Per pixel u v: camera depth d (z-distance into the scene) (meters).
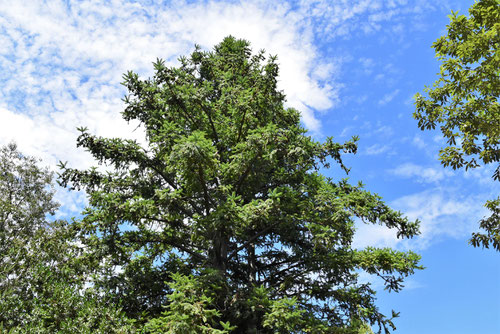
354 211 15.28
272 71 16.12
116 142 15.35
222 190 14.63
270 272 18.44
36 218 24.41
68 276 14.59
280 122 19.06
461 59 12.66
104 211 13.99
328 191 15.07
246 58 21.77
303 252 16.50
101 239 15.27
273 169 17.23
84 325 11.27
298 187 16.61
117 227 14.56
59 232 16.70
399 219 15.62
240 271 18.80
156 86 16.20
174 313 10.68
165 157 15.27
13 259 15.76
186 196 15.12
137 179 17.09
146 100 16.30
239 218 12.64
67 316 11.84
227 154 16.34
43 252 16.06
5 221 22.44
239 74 20.48
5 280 14.55
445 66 13.05
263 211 12.60
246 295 13.54
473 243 14.19
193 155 11.76
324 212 14.77
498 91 12.73
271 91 16.09
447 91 13.52
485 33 11.78
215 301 13.08
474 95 13.48
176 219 15.42
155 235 16.08
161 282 16.55
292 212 15.52
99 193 13.91
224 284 13.20
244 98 15.36
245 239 17.36
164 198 13.62
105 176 16.20
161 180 17.66
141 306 15.79
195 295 11.49
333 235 13.91
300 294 15.63
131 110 16.25
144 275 16.17
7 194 25.28
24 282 13.17
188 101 15.59
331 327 13.12
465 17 12.36
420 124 14.58
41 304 12.23
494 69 12.33
